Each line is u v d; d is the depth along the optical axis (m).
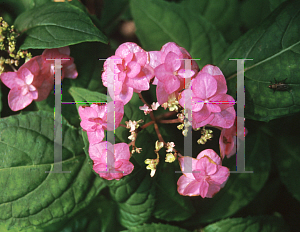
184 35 0.56
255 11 0.59
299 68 0.51
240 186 0.55
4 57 0.55
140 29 0.56
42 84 0.54
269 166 0.55
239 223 0.55
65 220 0.57
